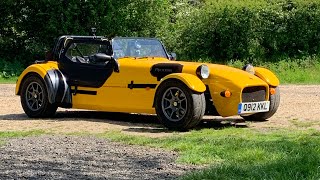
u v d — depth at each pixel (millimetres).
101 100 11055
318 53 26500
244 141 7957
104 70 11008
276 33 26406
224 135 8922
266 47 26688
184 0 29781
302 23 26422
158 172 6309
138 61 10758
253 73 10680
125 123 10789
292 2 26766
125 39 11281
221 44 26609
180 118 9719
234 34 26344
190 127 9766
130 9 26531
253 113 10281
